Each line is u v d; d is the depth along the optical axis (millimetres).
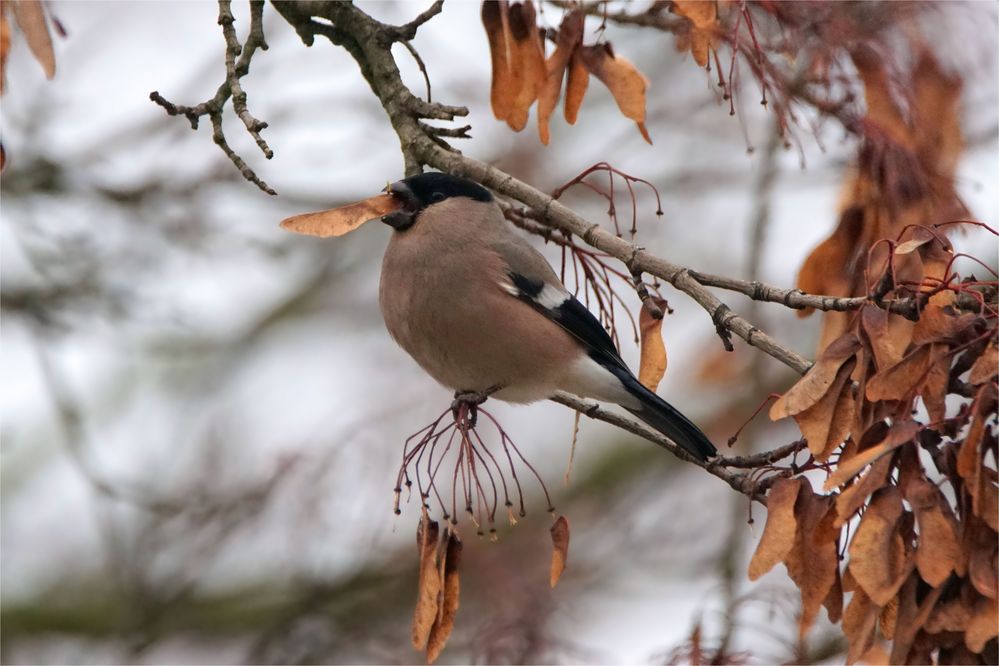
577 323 8781
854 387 5809
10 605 13969
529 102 7375
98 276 11906
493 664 10594
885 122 7918
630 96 7297
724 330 6590
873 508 5250
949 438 5406
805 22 7828
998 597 5016
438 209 8750
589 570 13922
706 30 6934
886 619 5434
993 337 5301
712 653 7684
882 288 5824
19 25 6336
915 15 8008
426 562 6105
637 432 7766
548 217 7168
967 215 7938
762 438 12852
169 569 12305
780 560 5461
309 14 7836
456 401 6699
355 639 12547
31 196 11734
